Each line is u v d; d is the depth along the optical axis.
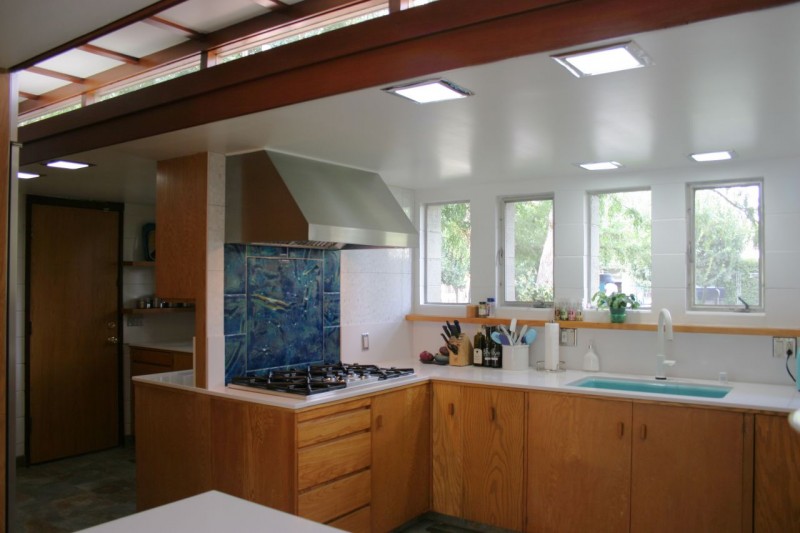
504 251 4.71
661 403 3.20
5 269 2.59
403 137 3.22
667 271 4.02
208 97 2.91
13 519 2.59
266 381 3.48
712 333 3.80
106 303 5.50
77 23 2.20
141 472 3.85
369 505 3.48
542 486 3.54
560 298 4.38
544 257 4.56
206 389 3.48
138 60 3.45
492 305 4.63
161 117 3.12
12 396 2.60
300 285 4.06
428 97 2.52
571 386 3.55
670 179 4.02
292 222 3.36
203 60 3.14
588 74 2.26
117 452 5.41
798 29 1.85
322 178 3.76
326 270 4.25
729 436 3.04
